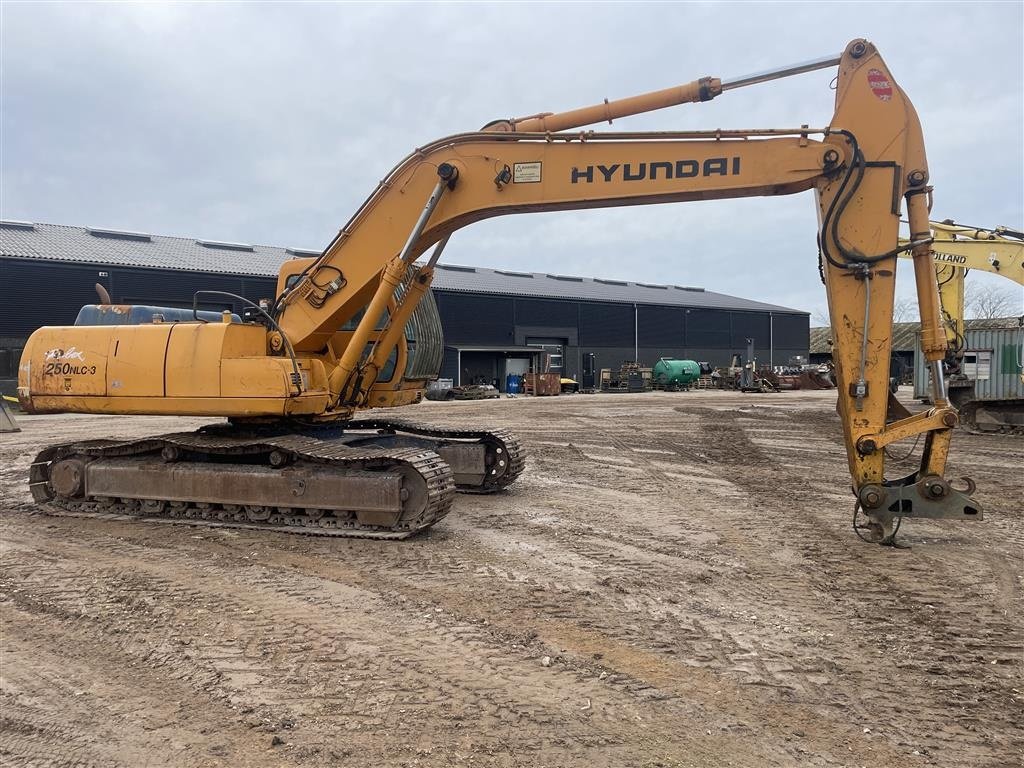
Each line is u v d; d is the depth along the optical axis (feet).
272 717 12.57
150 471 27.37
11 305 94.38
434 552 22.84
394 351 30.89
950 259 59.36
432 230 26.40
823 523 27.04
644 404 102.17
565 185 24.64
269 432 28.07
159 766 11.15
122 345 27.40
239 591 19.10
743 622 16.94
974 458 45.29
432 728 12.18
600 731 12.12
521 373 146.72
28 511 28.99
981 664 14.73
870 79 22.40
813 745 11.73
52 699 13.29
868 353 22.72
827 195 22.94
